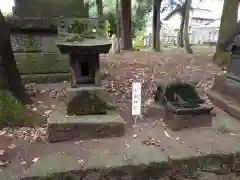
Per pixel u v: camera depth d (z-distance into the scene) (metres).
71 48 3.62
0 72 4.29
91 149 3.49
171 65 8.45
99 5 10.55
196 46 12.93
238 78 4.89
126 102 5.36
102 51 3.76
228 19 8.01
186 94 4.42
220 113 4.88
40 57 6.80
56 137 3.68
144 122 4.40
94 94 3.94
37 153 3.38
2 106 4.10
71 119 3.77
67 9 6.93
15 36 6.57
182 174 3.39
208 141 3.74
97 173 3.11
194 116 4.12
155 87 6.23
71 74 3.99
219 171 3.49
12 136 3.86
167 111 4.27
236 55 5.02
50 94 5.83
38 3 6.74
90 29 3.97
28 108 4.76
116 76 7.20
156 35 10.91
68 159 3.24
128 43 11.40
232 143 3.69
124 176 3.20
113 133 3.83
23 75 6.76
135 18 14.48
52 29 6.74
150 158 3.29
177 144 3.64
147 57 9.60
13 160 3.21
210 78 7.02
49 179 2.97
